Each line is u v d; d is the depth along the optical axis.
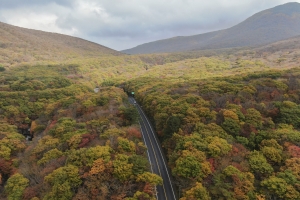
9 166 68.88
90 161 51.34
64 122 79.94
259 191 43.19
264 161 49.16
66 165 52.72
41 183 52.12
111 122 79.94
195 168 47.69
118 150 57.31
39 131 95.38
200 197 41.97
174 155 54.28
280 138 56.41
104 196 44.50
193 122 67.00
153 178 47.84
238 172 45.88
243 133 62.19
